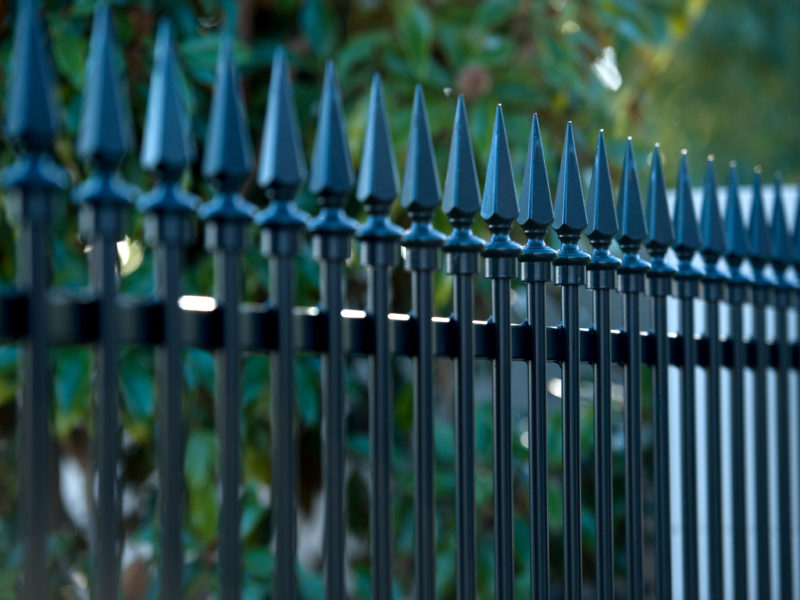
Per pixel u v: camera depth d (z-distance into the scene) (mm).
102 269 1339
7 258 3148
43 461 1263
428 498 1767
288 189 1561
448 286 3312
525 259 2014
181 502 1401
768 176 14562
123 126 1353
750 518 3564
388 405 1696
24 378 1267
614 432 4441
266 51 3504
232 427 1474
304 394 3275
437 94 3441
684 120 14586
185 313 1442
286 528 1532
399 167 3412
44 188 1271
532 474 1996
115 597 1326
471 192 1847
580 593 2080
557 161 3666
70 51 2844
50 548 3180
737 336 2752
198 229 3365
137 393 3035
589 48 3869
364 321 1693
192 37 3225
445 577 3521
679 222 2480
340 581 1610
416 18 3268
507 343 1939
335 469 1617
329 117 1644
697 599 2453
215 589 3166
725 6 14531
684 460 2467
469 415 1845
